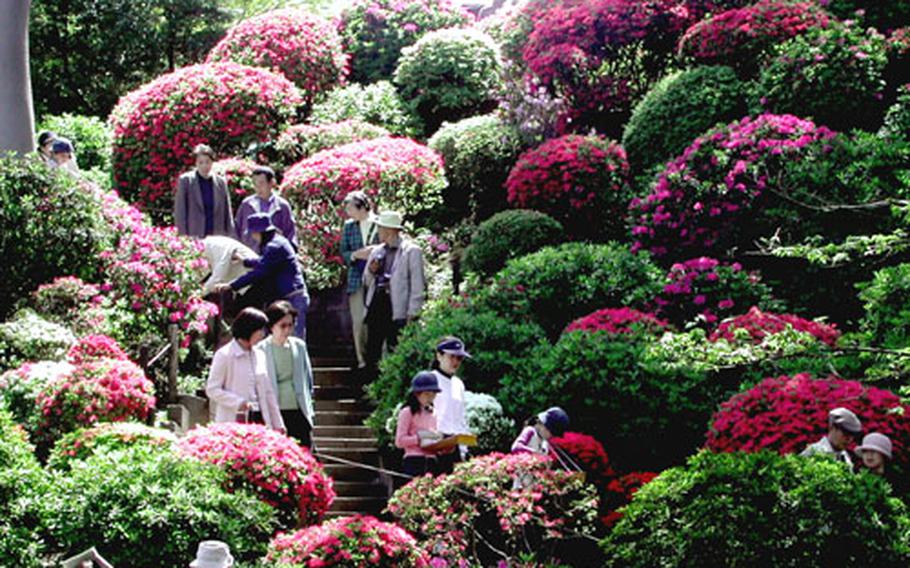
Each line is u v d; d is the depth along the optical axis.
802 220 13.03
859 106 14.79
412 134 19.42
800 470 6.55
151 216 16.84
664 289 12.47
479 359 11.09
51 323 10.09
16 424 8.05
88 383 8.72
